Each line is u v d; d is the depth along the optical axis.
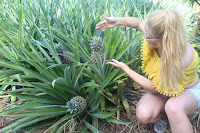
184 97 1.55
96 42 2.00
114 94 2.05
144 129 1.83
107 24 1.97
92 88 1.76
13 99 2.09
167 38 1.30
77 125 1.78
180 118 1.48
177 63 1.35
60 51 2.17
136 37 1.86
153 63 1.61
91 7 3.23
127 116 1.97
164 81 1.44
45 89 1.72
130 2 3.92
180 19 1.32
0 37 2.49
